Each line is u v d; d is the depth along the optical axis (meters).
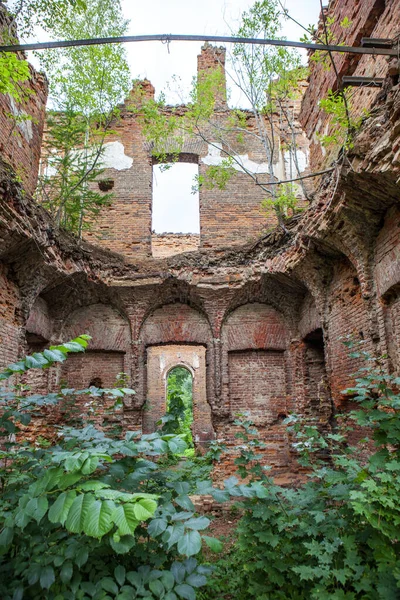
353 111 8.56
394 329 6.46
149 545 3.45
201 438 19.50
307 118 11.70
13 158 9.66
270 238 10.98
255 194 13.28
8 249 7.46
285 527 4.13
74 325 11.87
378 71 7.52
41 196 12.08
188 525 2.97
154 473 3.73
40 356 3.49
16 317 8.41
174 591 3.01
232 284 11.47
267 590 4.11
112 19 11.69
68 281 10.83
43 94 11.73
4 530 2.99
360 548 3.94
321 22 9.64
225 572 5.21
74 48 11.42
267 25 10.21
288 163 13.71
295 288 11.00
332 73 9.50
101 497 2.79
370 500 3.49
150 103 11.62
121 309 12.05
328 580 3.61
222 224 12.99
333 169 6.70
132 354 11.84
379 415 3.91
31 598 3.25
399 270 6.07
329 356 9.07
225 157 13.61
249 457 4.41
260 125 11.89
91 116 12.60
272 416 11.52
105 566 3.27
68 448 3.81
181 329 12.02
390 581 3.39
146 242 12.90
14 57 5.81
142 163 13.51
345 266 8.36
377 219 6.70
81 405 11.46
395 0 6.81
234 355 11.95
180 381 29.31
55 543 3.39
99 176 13.34
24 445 4.64
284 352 11.90
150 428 20.20
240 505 4.31
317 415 10.93
